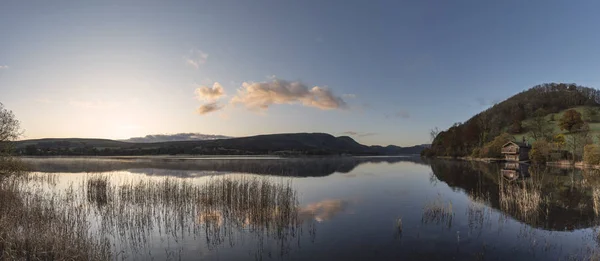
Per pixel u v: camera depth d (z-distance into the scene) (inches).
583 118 4328.3
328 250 598.5
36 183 1558.8
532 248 602.9
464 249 601.0
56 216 753.0
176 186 1267.2
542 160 3053.6
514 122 4896.7
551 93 6259.8
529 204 929.5
